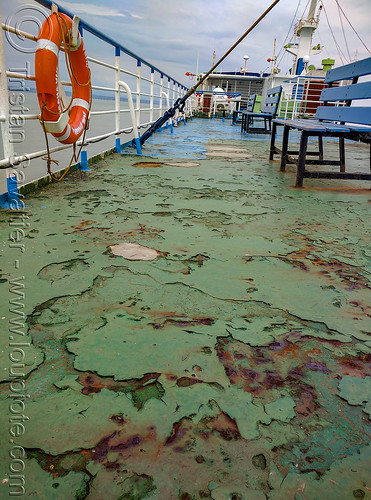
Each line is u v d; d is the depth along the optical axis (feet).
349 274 5.17
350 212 8.35
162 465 2.30
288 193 9.96
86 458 2.31
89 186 9.59
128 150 17.10
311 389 3.01
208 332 3.67
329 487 2.22
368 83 10.21
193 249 5.78
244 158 16.49
